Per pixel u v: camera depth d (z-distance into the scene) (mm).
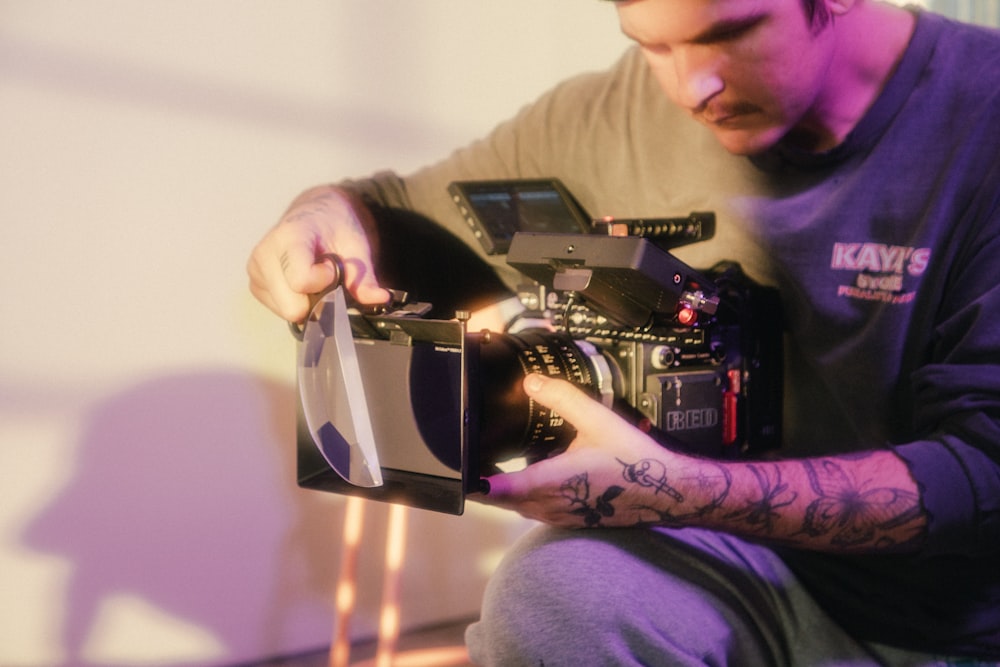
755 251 1208
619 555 997
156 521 1990
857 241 1128
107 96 1883
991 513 962
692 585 1019
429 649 2201
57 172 1851
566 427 1013
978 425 962
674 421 1040
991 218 1031
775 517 970
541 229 1350
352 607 2152
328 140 2100
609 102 1388
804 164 1156
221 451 2045
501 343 1000
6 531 1864
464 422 888
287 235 1127
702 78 1022
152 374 1966
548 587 961
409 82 2180
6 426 1848
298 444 1079
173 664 2018
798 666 1122
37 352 1861
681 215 1285
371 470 884
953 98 1075
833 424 1177
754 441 1146
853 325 1139
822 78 1064
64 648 1923
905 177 1098
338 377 909
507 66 2303
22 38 1809
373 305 1027
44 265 1853
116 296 1921
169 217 1957
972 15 1870
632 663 933
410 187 1553
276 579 2115
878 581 1085
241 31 1996
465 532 2338
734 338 1105
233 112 2000
